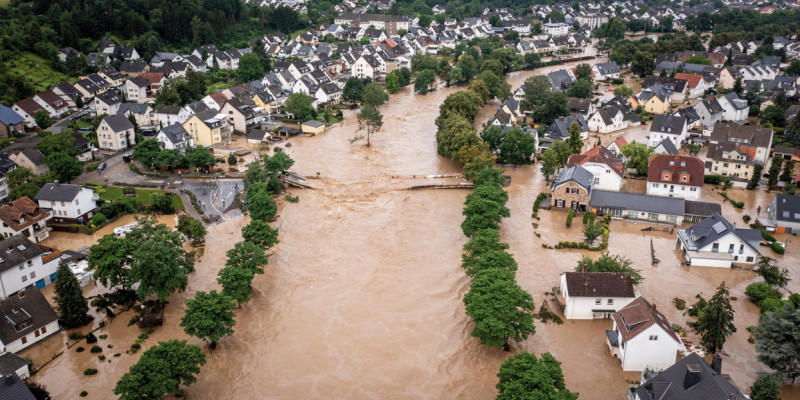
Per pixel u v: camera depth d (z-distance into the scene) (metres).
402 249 106.31
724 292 72.88
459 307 87.25
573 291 82.69
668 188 128.62
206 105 194.12
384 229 115.00
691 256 99.69
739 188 136.50
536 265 99.75
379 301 89.38
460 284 93.81
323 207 126.50
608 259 89.56
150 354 66.25
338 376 72.88
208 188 137.00
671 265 100.38
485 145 141.88
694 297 89.81
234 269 86.38
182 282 87.62
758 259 99.44
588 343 78.62
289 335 81.31
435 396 69.25
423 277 96.19
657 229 115.00
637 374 72.25
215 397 69.50
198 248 106.88
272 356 76.94
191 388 71.00
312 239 111.12
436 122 173.88
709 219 106.25
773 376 66.94
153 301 89.06
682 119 163.88
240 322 84.38
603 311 82.88
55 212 116.62
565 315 84.31
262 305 88.69
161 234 91.44
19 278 90.88
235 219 120.25
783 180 135.50
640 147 145.62
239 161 157.00
